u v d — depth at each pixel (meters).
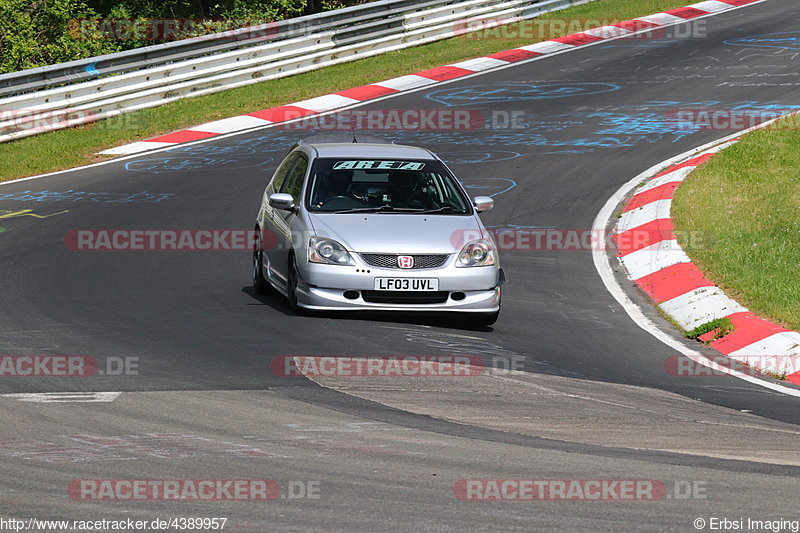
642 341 36.66
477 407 26.11
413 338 33.75
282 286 38.03
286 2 126.81
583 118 76.25
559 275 46.09
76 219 53.31
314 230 36.03
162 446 21.94
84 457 21.09
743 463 22.30
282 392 26.61
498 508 18.77
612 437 24.05
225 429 23.27
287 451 21.80
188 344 31.69
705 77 86.88
